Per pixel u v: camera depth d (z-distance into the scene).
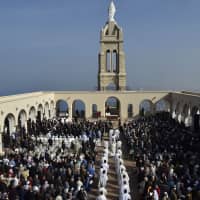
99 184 31.03
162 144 38.41
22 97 52.94
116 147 41.78
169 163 31.72
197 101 52.12
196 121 49.88
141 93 70.25
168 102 70.62
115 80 76.44
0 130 43.22
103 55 76.25
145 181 27.09
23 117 53.84
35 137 44.50
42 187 25.12
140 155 35.31
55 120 58.19
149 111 72.75
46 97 65.06
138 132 45.44
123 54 75.94
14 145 40.34
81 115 73.50
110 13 76.81
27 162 30.61
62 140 42.25
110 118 69.31
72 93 70.25
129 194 28.02
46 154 33.16
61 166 29.98
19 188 24.72
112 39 75.94
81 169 29.70
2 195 23.73
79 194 25.30
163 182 27.75
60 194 24.34
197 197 23.75
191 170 29.48
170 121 56.78
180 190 25.44
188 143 37.84
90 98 70.38
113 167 37.41
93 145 41.69
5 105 45.09
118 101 71.44
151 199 24.16
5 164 29.64
